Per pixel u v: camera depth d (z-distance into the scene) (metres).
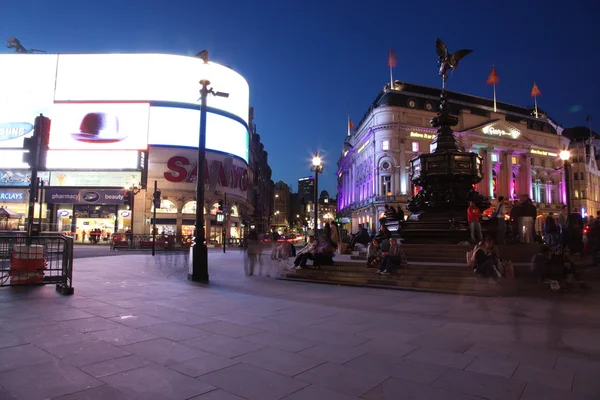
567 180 17.08
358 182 78.56
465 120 69.56
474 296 10.15
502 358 5.14
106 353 5.05
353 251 21.25
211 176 50.34
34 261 10.12
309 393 3.97
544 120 78.69
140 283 11.75
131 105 48.28
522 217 14.61
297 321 7.14
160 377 4.30
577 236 14.66
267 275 14.73
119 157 47.28
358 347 5.58
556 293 10.33
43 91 48.97
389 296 10.13
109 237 46.19
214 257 25.98
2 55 49.62
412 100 66.44
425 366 4.81
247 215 66.06
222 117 52.06
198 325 6.67
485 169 69.25
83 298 8.87
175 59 49.91
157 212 48.09
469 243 15.17
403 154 64.19
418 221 17.39
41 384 4.00
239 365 4.75
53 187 47.81
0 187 47.84
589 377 4.48
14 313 7.14
